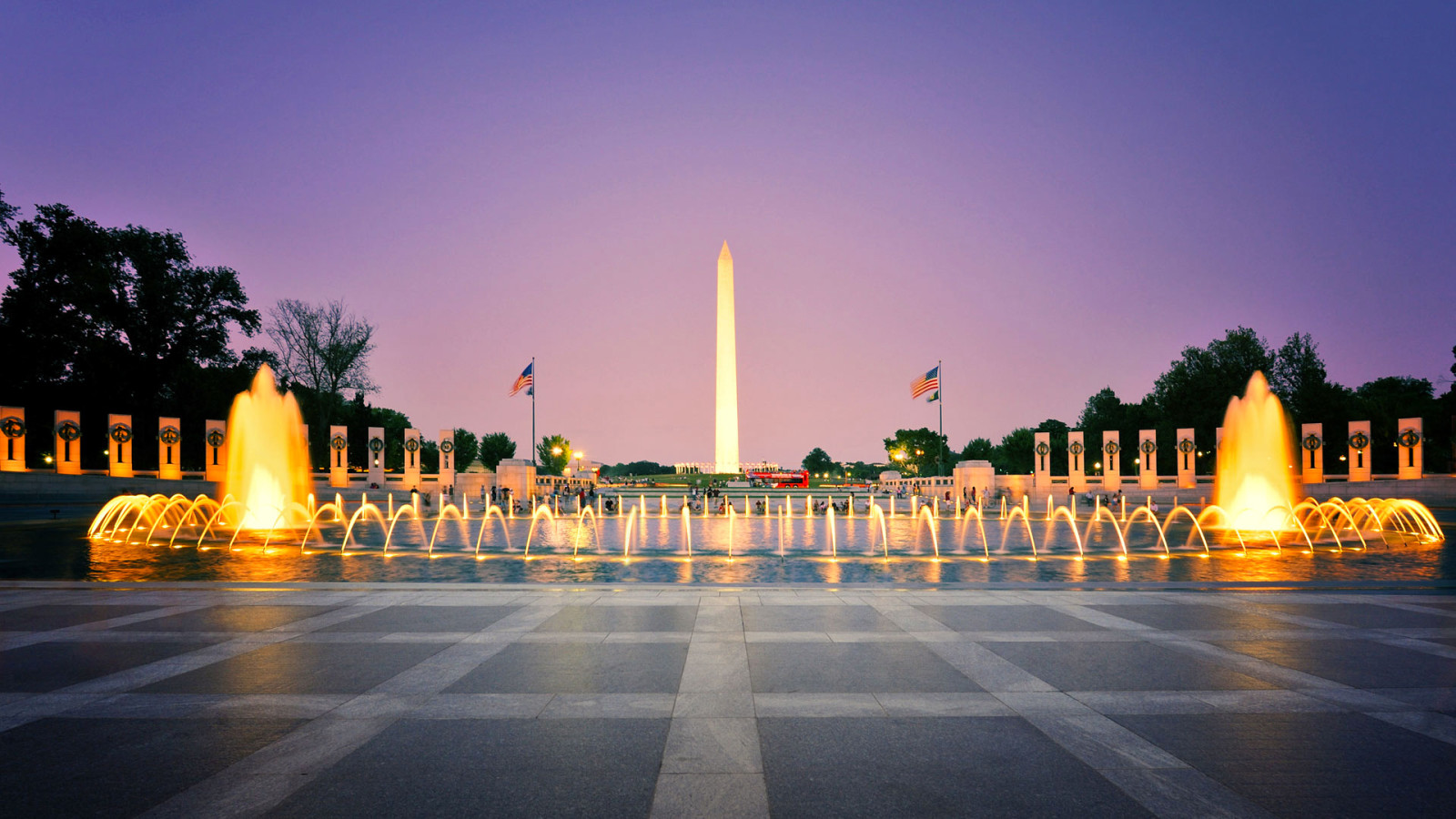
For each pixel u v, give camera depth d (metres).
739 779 5.26
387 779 5.25
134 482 44.75
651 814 4.73
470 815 4.70
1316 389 67.31
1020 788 5.12
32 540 25.16
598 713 6.66
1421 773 5.38
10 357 47.78
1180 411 74.56
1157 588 13.98
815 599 12.59
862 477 146.00
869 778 5.28
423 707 6.82
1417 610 11.75
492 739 6.03
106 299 52.16
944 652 8.88
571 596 12.88
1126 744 5.93
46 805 4.84
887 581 15.70
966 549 23.42
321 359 63.88
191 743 5.96
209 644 9.31
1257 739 6.05
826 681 7.64
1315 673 7.97
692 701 6.99
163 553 21.19
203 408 60.00
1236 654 8.80
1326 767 5.48
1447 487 44.69
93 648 9.13
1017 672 7.97
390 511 47.06
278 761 5.58
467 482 56.59
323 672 7.99
